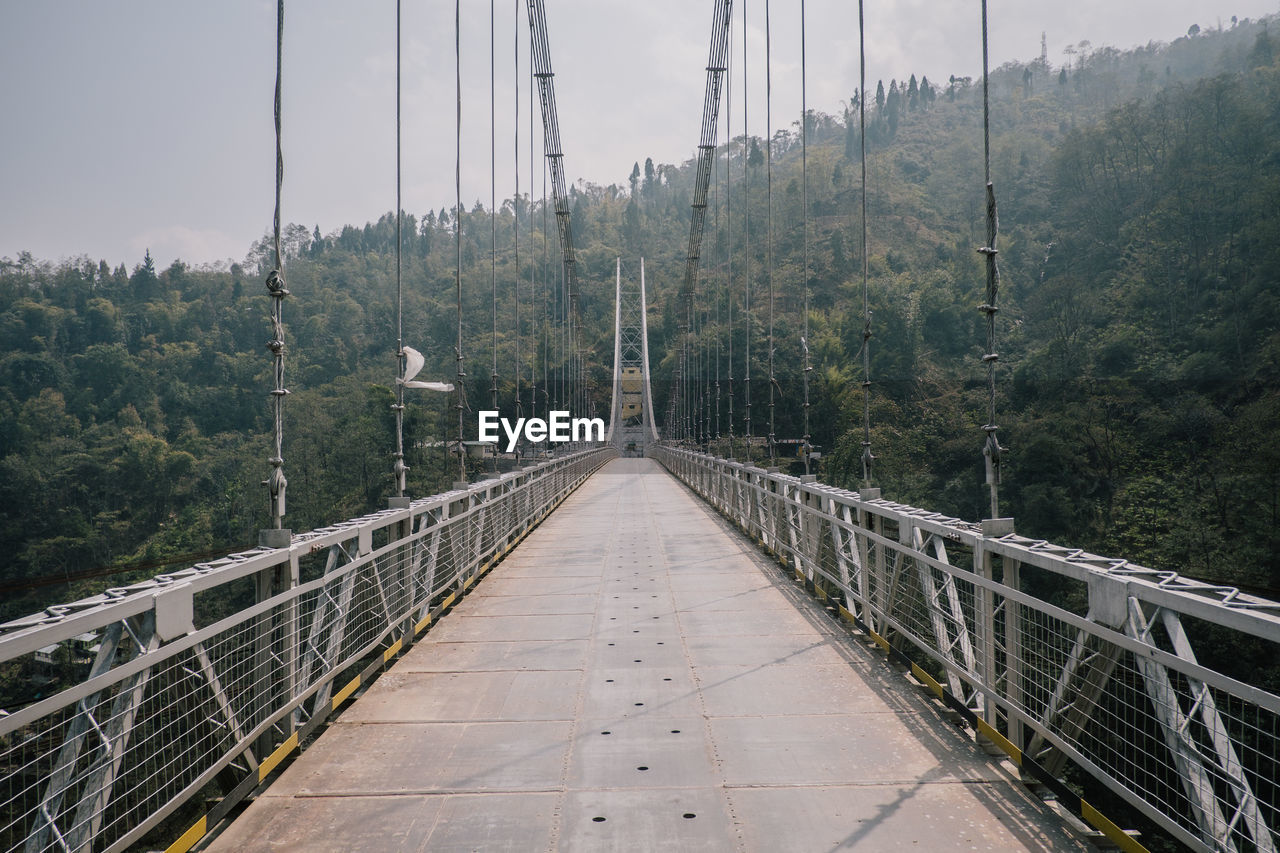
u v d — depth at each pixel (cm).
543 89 2431
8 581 4034
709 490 1972
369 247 14588
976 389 5000
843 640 644
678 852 319
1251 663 1399
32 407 5547
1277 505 2681
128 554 4666
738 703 499
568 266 4050
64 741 250
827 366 5703
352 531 502
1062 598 2048
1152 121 6731
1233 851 236
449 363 6575
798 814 351
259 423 6300
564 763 409
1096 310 5103
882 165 11144
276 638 408
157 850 319
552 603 802
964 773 392
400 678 556
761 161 9400
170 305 8231
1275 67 6334
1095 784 866
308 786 383
